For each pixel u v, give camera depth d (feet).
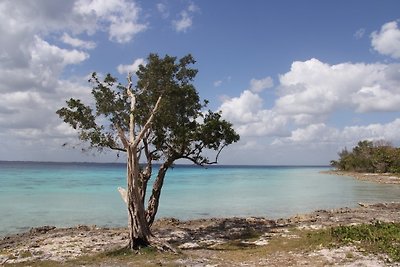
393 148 443.32
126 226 120.57
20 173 444.96
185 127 86.94
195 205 173.06
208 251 77.15
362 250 67.72
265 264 64.44
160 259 69.51
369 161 453.99
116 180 332.19
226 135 88.74
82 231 106.42
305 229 99.55
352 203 183.42
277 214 149.18
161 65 86.69
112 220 131.44
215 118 89.92
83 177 378.73
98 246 83.71
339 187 277.44
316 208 165.99
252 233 96.99
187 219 135.23
